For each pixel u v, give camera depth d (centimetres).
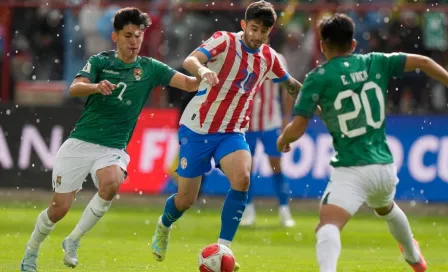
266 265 3088
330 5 5769
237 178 2645
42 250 3428
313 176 5438
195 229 4428
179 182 2817
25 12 6109
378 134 2209
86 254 3341
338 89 2175
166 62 5844
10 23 6050
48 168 5697
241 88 2744
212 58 2708
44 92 6084
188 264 3070
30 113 5741
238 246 3728
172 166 5638
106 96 2664
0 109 5756
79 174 2666
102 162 2656
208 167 2794
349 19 2231
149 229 4366
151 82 2756
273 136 4525
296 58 5794
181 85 2764
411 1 6066
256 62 2741
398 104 5806
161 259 2919
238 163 2666
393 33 5784
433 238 4141
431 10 5688
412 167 5406
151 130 5697
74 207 5406
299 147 5475
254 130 4500
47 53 6125
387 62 2255
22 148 5728
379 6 5728
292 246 3750
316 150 5456
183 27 5828
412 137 5431
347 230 4519
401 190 5406
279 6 5778
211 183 5584
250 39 2680
